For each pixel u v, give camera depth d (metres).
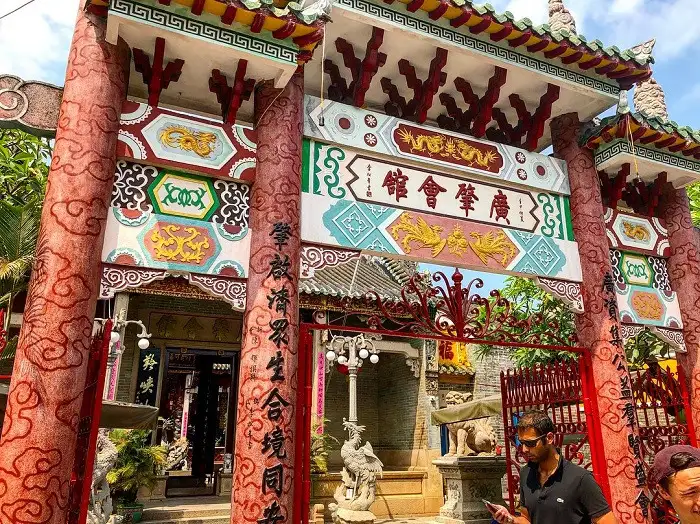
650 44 8.18
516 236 7.91
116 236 5.64
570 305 8.03
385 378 21.06
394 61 7.85
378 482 16.94
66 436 4.72
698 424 8.35
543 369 9.09
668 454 2.70
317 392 16.55
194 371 20.52
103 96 5.71
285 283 5.98
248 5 5.77
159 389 16.83
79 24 5.93
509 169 8.16
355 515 13.74
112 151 5.70
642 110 10.59
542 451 4.34
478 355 17.72
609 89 8.25
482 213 7.80
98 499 12.06
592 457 7.57
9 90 5.79
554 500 4.21
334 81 7.98
